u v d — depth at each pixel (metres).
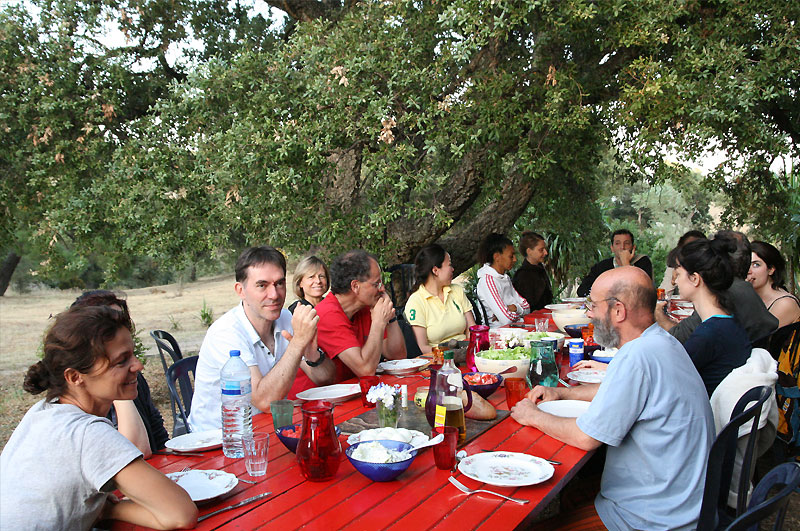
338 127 4.82
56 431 1.46
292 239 5.37
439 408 2.00
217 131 5.44
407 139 5.27
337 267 2.99
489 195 6.02
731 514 2.16
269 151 4.79
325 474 1.74
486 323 4.71
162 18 6.69
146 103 6.65
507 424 2.25
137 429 2.03
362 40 4.96
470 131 4.91
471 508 1.57
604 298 2.09
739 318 3.22
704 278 2.62
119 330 1.55
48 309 16.44
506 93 5.16
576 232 8.60
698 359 2.56
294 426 1.95
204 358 2.57
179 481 1.72
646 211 18.03
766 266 3.87
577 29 4.75
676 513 1.90
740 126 5.11
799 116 6.48
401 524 1.48
